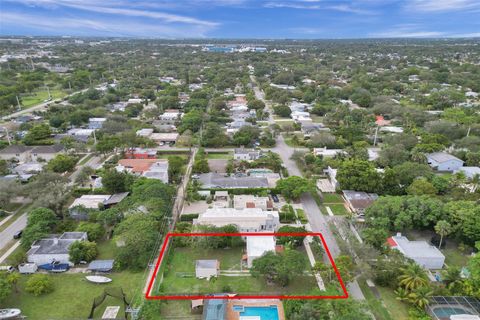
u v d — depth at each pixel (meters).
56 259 63.88
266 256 60.12
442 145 121.06
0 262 64.69
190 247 70.50
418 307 52.22
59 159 105.38
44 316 52.19
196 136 142.50
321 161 111.88
